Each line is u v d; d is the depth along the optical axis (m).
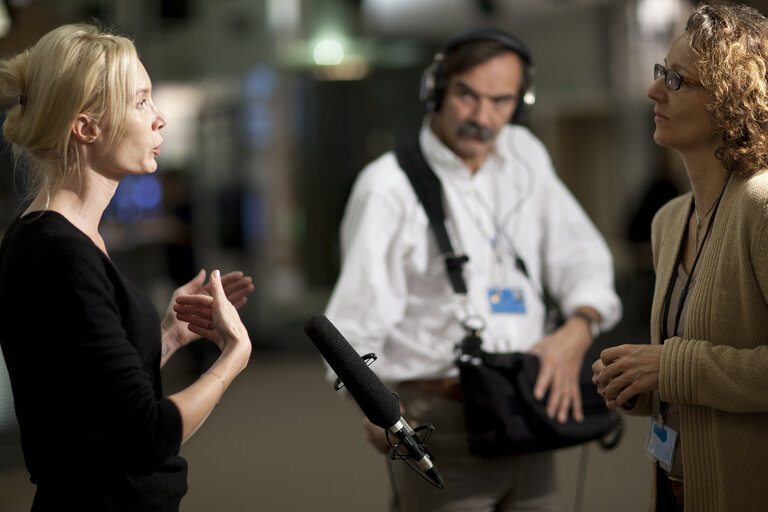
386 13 8.17
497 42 2.26
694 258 1.71
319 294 8.77
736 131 1.56
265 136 7.93
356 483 4.06
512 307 2.26
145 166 1.53
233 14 7.75
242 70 7.82
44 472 1.43
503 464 2.19
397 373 2.22
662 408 1.73
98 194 1.53
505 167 2.37
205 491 3.98
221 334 1.54
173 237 6.61
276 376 6.44
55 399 1.39
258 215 7.84
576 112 9.28
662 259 1.80
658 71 1.69
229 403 5.70
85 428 1.39
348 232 2.32
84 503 1.44
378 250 2.21
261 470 4.29
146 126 1.52
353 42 8.28
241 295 1.85
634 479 4.07
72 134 1.48
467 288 2.20
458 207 2.26
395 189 2.24
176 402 1.43
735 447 1.57
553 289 2.48
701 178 1.67
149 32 7.29
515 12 7.98
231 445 4.74
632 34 7.85
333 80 8.55
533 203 2.39
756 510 1.56
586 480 4.08
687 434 1.61
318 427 5.07
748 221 1.54
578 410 2.18
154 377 1.56
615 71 8.09
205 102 7.68
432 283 2.23
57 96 1.45
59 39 1.47
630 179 9.44
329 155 8.64
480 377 2.10
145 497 1.49
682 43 1.64
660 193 6.79
